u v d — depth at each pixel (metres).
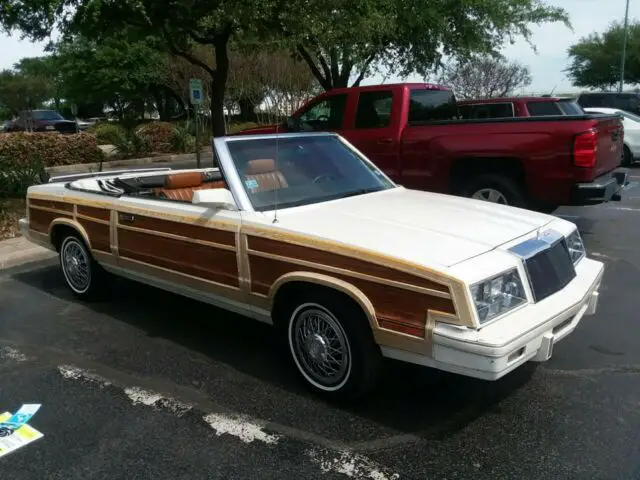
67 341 4.88
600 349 4.48
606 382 3.97
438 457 3.19
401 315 3.24
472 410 3.65
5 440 3.45
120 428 3.55
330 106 9.10
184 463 3.19
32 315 5.51
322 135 5.06
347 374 3.60
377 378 3.60
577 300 3.53
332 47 14.20
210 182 5.73
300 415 3.63
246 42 13.88
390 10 14.73
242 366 4.34
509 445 3.28
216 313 5.46
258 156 4.46
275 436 3.42
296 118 9.54
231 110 30.77
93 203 5.29
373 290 3.34
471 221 3.85
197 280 4.40
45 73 45.25
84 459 3.25
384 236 3.54
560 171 6.89
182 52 13.07
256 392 3.94
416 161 8.06
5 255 7.46
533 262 3.46
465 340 3.02
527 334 3.12
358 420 3.56
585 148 6.69
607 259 6.85
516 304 3.30
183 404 3.82
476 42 17.77
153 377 4.20
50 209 5.87
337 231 3.64
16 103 42.25
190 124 25.48
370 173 4.99
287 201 4.26
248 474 3.09
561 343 4.60
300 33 11.64
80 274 5.79
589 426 3.46
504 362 3.01
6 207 9.74
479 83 28.67
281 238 3.75
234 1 10.76
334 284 3.47
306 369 3.88
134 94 36.19
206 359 4.48
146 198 4.85
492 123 7.37
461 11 17.05
